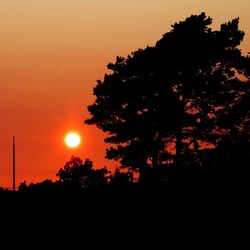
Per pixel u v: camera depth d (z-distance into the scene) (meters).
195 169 137.00
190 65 152.12
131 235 106.62
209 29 157.00
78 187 145.88
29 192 142.12
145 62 153.62
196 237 103.19
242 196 122.88
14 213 124.94
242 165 133.62
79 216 121.31
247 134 145.25
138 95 154.25
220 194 124.62
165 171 141.12
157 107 149.50
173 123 146.88
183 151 146.62
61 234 108.38
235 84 152.00
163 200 126.62
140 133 151.50
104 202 131.25
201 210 118.12
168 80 152.38
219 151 138.38
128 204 127.44
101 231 109.81
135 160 150.12
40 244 102.12
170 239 103.06
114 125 154.62
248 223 109.06
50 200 135.75
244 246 97.69
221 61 154.25
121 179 142.62
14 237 106.25
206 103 152.12
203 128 147.12
